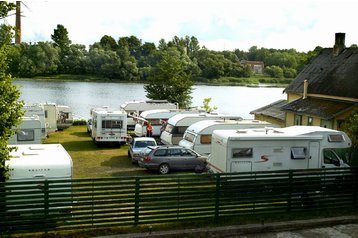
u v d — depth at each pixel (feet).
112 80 366.63
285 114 108.78
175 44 499.51
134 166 76.95
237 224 43.42
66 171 43.29
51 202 38.58
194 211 43.16
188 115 95.71
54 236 38.65
